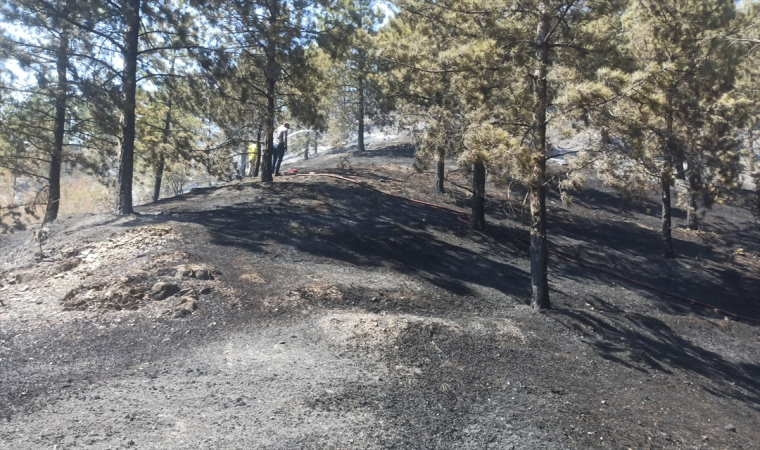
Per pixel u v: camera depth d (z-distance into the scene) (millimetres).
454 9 9844
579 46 9227
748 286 14719
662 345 9516
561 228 17609
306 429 4891
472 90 9383
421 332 7805
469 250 13195
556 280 12531
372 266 10844
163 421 4812
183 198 15312
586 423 5875
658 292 13234
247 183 16734
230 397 5406
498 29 9430
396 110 14625
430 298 9547
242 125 15273
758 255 17828
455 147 9414
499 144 8234
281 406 5297
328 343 7105
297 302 8305
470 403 5984
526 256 13594
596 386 7246
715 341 10438
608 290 12508
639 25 12906
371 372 6418
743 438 6375
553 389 6805
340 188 16875
